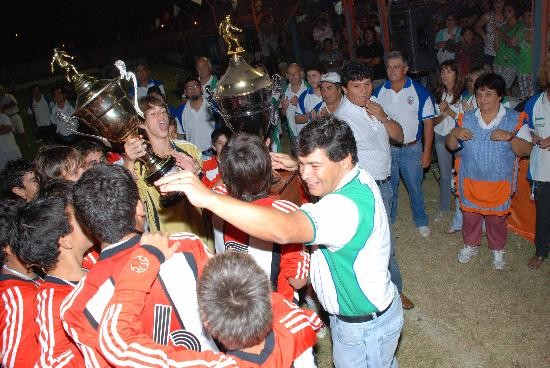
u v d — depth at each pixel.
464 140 3.89
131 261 1.63
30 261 1.97
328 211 1.87
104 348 1.48
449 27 6.72
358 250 2.01
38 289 1.97
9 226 2.20
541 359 3.27
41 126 10.64
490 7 6.39
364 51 7.58
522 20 5.81
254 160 2.07
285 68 7.79
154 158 2.29
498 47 6.11
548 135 3.67
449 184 5.03
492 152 3.79
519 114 3.75
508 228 4.78
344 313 2.24
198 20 12.61
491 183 3.90
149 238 1.71
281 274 2.32
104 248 1.73
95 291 1.67
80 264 2.07
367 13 7.46
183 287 1.71
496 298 3.89
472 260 4.40
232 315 1.40
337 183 2.09
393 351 2.38
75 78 2.36
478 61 6.66
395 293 2.34
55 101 9.01
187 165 2.96
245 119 2.74
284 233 1.70
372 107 3.53
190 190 1.62
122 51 24.69
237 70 2.72
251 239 2.20
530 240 4.56
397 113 4.54
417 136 4.60
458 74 4.62
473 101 4.22
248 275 1.45
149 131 3.12
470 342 3.51
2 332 2.06
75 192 1.71
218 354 1.52
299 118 5.64
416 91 4.50
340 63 8.27
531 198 4.04
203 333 1.73
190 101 5.48
